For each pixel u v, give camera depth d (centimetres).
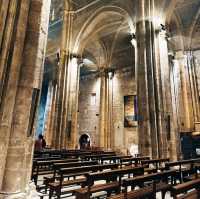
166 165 647
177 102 1917
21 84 448
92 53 2567
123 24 2036
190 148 1628
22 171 423
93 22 1981
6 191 389
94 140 2636
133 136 2255
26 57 466
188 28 1941
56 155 1104
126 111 2384
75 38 2012
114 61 2620
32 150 471
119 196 412
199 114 1817
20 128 430
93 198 547
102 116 2406
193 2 1722
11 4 449
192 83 1902
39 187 636
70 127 1784
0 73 410
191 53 1977
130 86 2423
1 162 389
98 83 2819
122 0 1677
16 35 450
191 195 433
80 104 2936
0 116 403
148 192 445
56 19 2456
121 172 476
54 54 2745
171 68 2011
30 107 459
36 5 506
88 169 517
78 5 2080
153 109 1200
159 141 1155
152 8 1410
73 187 731
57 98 1831
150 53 1306
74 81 1914
